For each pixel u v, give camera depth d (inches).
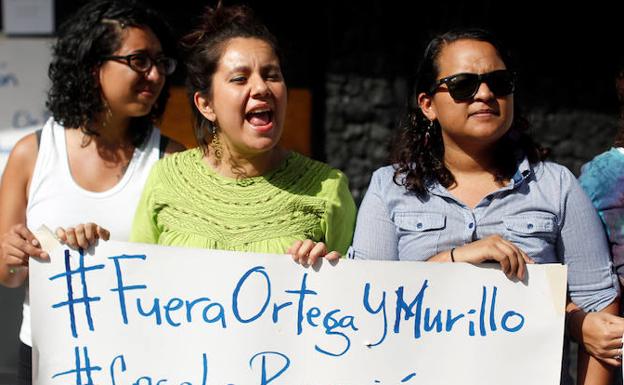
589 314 167.9
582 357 173.8
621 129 179.9
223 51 177.9
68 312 174.9
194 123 189.2
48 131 201.8
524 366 168.6
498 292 168.6
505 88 167.5
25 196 200.2
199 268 173.6
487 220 170.7
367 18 326.0
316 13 329.1
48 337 174.9
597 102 325.7
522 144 175.6
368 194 180.1
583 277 170.2
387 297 171.2
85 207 196.1
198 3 325.4
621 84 186.5
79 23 200.4
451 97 168.7
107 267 174.9
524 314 167.9
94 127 200.2
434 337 170.6
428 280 170.2
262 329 172.9
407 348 171.2
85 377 174.9
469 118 167.9
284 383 172.7
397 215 175.3
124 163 201.5
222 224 179.0
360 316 171.8
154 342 174.2
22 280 192.7
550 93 326.0
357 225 179.5
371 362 171.8
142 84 199.0
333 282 171.9
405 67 327.0
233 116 175.3
